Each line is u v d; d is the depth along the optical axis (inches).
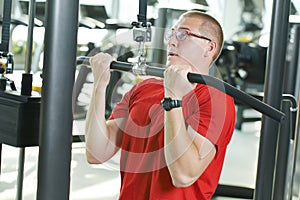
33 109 75.4
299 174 143.3
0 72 80.9
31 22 95.6
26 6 219.5
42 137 65.7
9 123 75.7
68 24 63.9
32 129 75.7
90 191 193.8
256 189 103.9
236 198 201.6
